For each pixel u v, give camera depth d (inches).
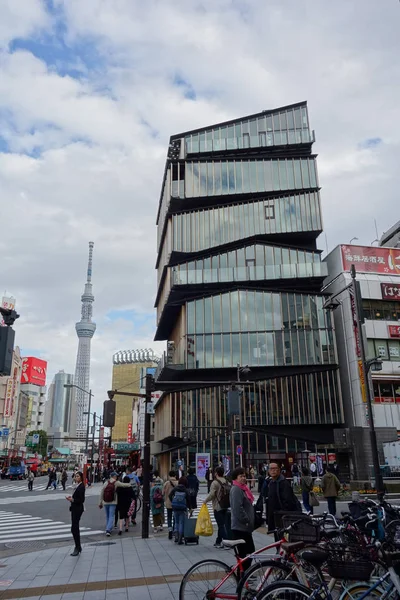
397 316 1849.2
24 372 4940.9
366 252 1936.5
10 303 3115.2
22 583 322.0
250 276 1972.2
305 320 1900.8
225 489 437.7
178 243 2080.5
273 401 1825.8
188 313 1932.8
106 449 2411.4
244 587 218.1
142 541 498.6
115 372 6215.6
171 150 2359.7
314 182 2154.3
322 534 261.9
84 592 292.0
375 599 191.9
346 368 1815.9
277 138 2273.6
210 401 1855.3
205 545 460.8
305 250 2000.5
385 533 291.7
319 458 1314.0
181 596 230.2
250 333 1882.4
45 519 754.8
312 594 197.6
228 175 2170.3
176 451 1817.2
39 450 4207.7
